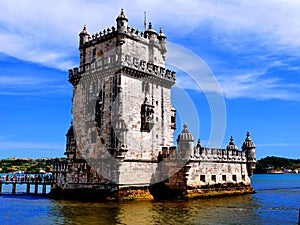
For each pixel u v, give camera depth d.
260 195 74.81
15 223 40.66
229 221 41.62
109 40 61.38
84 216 43.47
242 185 74.31
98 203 54.31
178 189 59.09
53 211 47.94
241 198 66.19
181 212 46.75
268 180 188.38
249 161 76.56
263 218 44.09
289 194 81.31
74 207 50.81
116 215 43.97
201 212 47.28
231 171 71.00
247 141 78.00
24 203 57.69
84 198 60.12
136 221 40.41
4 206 54.31
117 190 55.16
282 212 49.19
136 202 55.12
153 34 65.00
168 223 39.62
